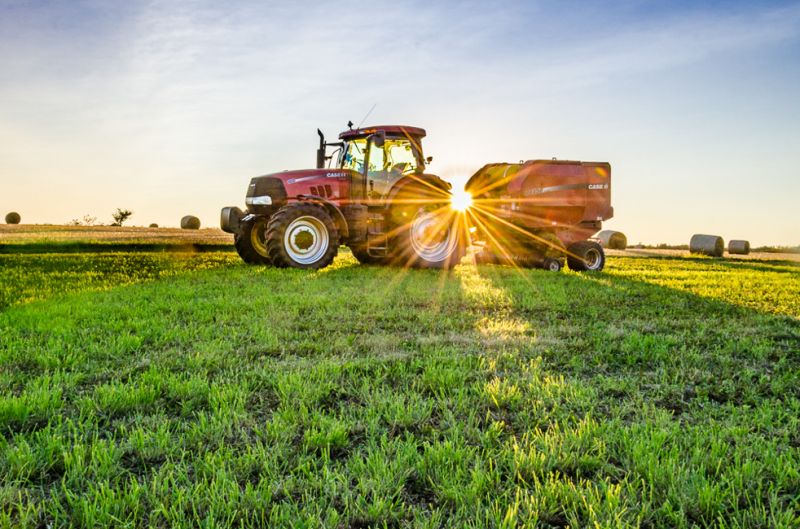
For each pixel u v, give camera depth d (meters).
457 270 10.87
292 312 5.57
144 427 2.60
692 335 4.86
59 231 23.31
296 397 2.98
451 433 2.53
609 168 12.50
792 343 4.58
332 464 2.26
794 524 1.86
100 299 6.29
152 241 19.11
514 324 5.18
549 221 11.88
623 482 2.10
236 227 12.09
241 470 2.17
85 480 2.11
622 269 12.65
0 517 1.83
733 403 3.11
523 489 2.07
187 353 3.93
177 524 1.79
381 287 7.69
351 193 10.68
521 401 2.98
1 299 6.30
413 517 1.90
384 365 3.62
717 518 1.90
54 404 2.82
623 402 3.04
